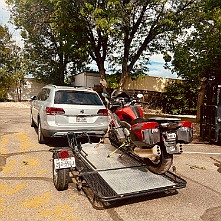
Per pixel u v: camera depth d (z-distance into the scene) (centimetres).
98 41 1905
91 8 1534
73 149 483
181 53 1438
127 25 1700
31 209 339
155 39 2016
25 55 2669
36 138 804
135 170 436
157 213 339
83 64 2608
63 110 635
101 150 537
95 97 706
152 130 384
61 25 1747
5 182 432
